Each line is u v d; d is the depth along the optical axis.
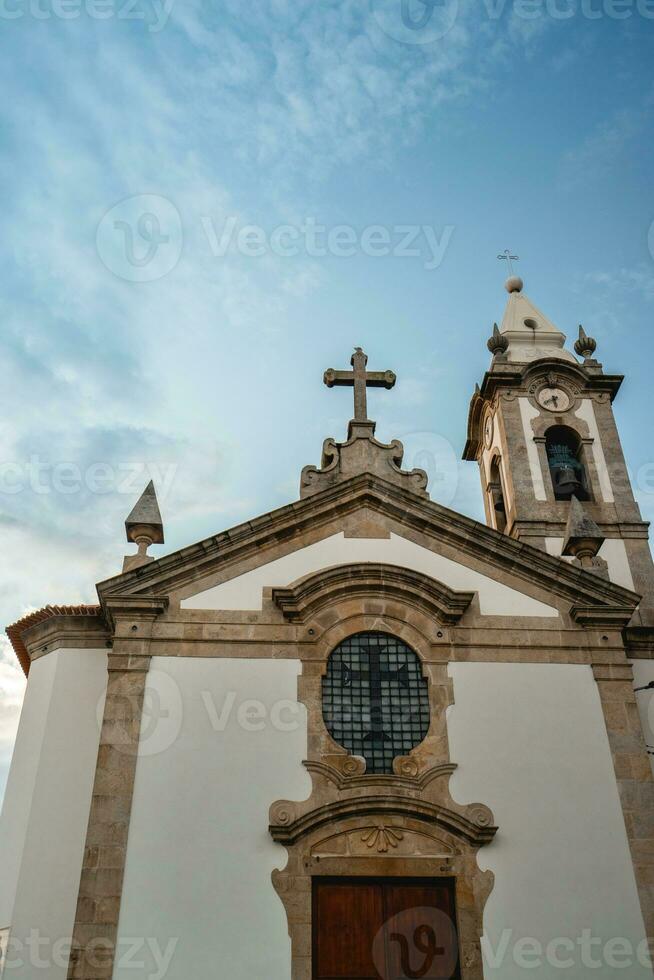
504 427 23.61
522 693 15.57
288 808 14.27
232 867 13.76
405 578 16.30
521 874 13.98
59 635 16.83
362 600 16.25
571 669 15.88
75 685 16.30
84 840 14.79
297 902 13.55
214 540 16.53
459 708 15.36
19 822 15.11
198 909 13.40
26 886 14.30
